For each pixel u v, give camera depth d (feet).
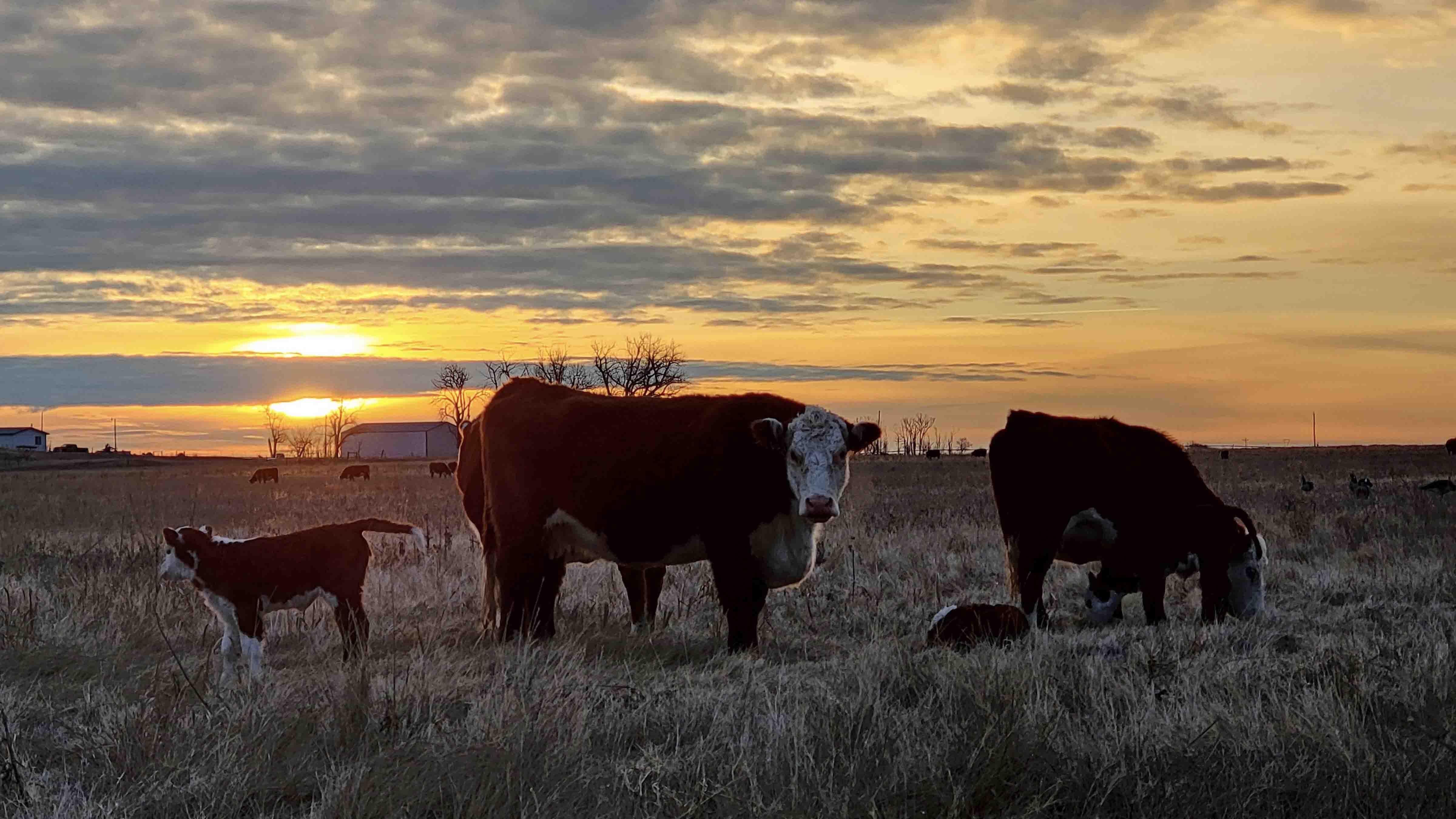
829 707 24.16
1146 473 40.96
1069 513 41.04
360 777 19.75
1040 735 21.31
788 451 35.22
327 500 129.59
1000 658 28.09
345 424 599.98
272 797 21.02
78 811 19.97
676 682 29.96
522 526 39.19
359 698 24.44
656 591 41.91
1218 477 148.36
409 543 64.23
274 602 32.35
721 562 36.40
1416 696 24.20
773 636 38.55
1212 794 19.15
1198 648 31.91
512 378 42.57
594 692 27.12
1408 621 37.01
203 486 190.60
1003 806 19.30
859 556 56.39
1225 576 40.14
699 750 22.43
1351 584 45.47
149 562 51.37
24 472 293.02
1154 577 40.86
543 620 38.81
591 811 19.53
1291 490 112.27
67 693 29.53
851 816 18.65
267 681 29.73
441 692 27.40
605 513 37.83
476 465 43.83
